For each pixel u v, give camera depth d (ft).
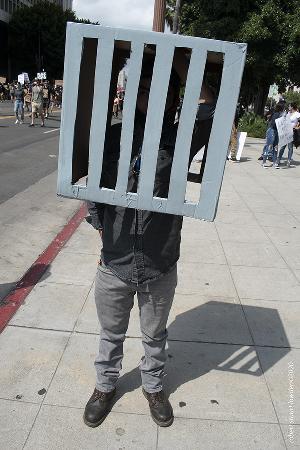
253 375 9.80
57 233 18.95
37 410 8.46
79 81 6.46
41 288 13.16
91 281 13.80
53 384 9.16
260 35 63.93
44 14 194.80
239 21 65.98
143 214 7.14
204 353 10.51
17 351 10.13
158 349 8.33
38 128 59.72
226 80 6.13
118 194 6.73
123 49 7.00
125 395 8.97
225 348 10.76
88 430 8.10
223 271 15.15
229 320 11.99
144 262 7.37
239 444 7.97
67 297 12.69
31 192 25.94
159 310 7.93
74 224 19.74
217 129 6.32
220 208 23.79
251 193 28.45
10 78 211.41
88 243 17.22
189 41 6.02
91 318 11.63
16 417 8.28
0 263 15.29
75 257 15.71
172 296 7.98
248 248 17.58
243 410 8.77
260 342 11.06
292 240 18.95
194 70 6.11
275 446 7.96
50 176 30.66
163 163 6.81
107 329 8.21
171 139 6.86
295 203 26.16
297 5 65.26
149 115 6.32
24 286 13.26
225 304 12.84
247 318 12.14
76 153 7.00
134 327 11.34
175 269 7.88
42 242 17.72
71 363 9.82
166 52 6.09
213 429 8.27
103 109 6.42
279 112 40.65
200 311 12.37
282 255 17.02
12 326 11.10
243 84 77.25
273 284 14.34
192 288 13.73
